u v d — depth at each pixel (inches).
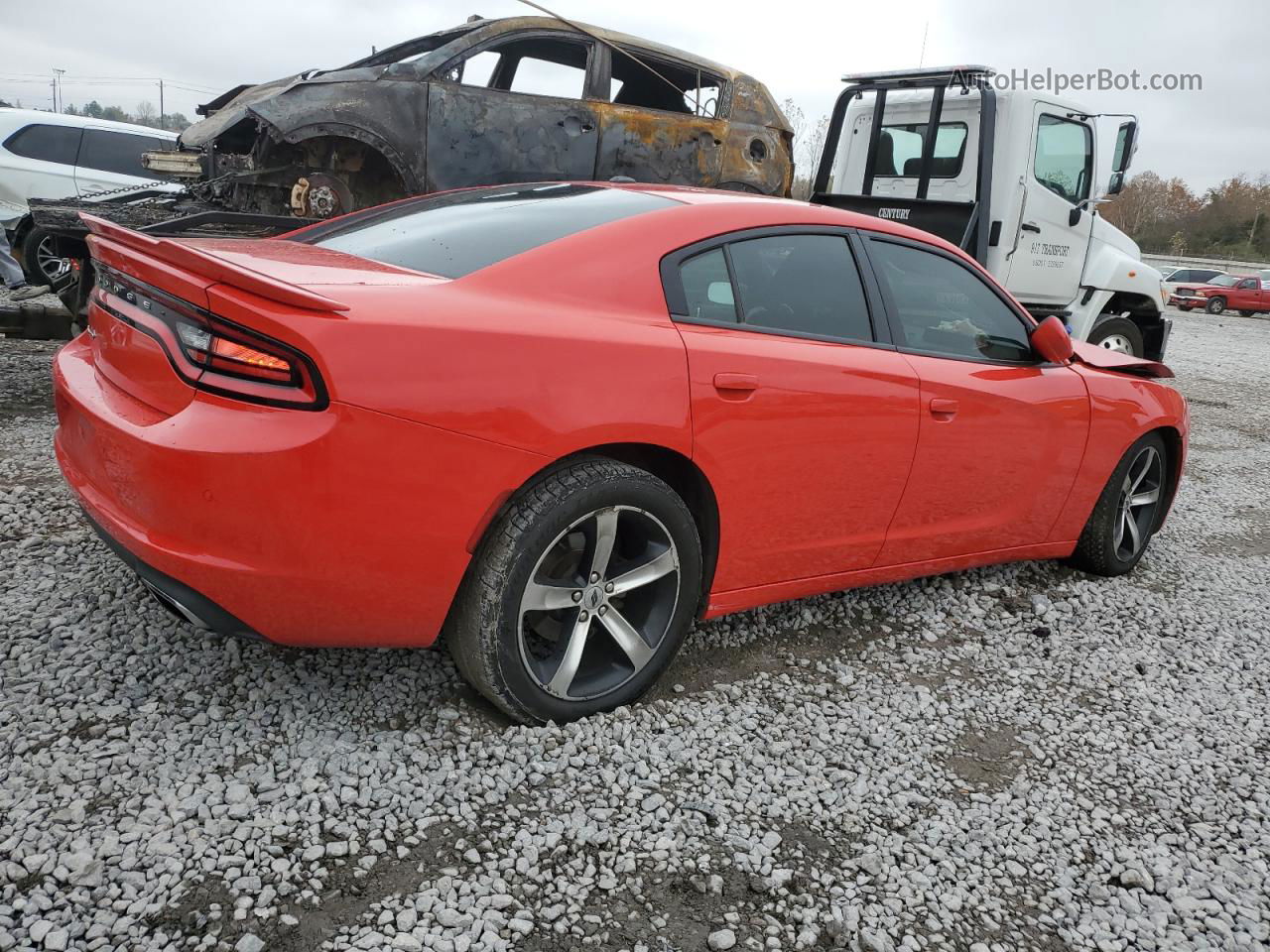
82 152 415.5
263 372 78.5
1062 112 323.9
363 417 79.4
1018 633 141.6
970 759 105.7
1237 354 701.3
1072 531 158.6
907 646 132.6
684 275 104.7
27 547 128.9
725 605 113.7
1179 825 97.0
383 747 92.5
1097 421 151.9
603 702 102.0
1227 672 135.4
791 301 114.9
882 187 357.7
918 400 123.0
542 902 76.1
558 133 272.7
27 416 200.7
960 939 77.7
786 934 76.0
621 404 93.7
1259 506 238.5
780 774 96.9
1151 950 79.0
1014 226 319.3
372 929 71.3
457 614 92.9
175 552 80.0
